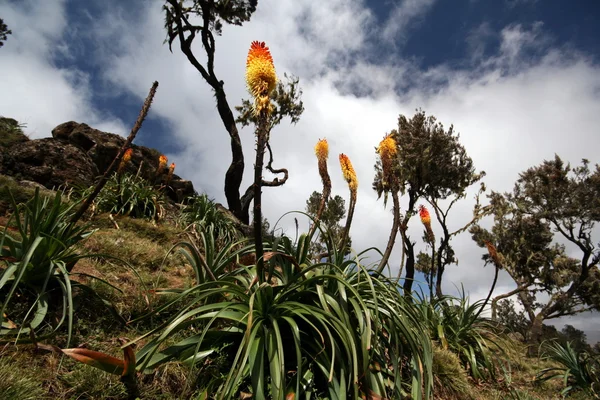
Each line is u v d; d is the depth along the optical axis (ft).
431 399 4.37
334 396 3.13
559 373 8.98
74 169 12.34
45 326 3.66
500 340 9.29
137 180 12.02
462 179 19.56
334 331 3.48
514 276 27.61
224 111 18.88
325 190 3.94
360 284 4.04
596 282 25.16
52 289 3.84
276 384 2.92
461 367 6.10
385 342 3.88
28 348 3.28
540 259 26.45
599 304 24.86
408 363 4.33
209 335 3.52
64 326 3.77
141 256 6.57
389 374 3.81
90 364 2.85
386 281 4.37
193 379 3.40
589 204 24.99
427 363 3.62
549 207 26.32
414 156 19.03
